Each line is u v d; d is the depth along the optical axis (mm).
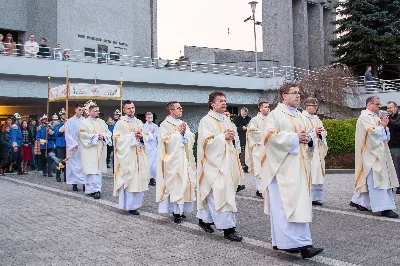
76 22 29078
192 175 8602
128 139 9359
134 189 9188
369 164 8711
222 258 6012
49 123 16703
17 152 17531
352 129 18844
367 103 9102
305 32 43281
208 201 7242
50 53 24391
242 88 30422
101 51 30516
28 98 22344
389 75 39188
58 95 16453
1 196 11852
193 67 31953
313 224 8047
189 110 32219
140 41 34688
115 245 6809
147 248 6605
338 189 12492
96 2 30344
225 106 7371
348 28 36094
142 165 9461
